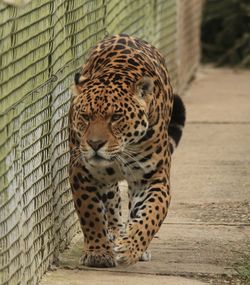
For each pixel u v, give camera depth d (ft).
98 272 41.57
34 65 39.19
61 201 44.39
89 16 50.49
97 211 41.91
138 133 39.88
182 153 67.31
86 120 39.42
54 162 42.80
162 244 46.19
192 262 43.39
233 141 71.61
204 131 75.15
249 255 44.70
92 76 41.70
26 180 37.55
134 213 41.78
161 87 42.65
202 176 60.64
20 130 36.40
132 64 41.93
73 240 46.68
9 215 34.45
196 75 105.29
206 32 114.52
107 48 43.27
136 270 41.93
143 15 70.69
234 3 112.68
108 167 41.09
